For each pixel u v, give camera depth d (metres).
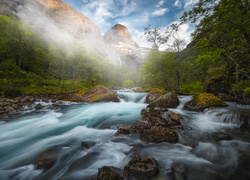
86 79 45.31
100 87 21.27
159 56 20.23
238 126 6.33
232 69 15.34
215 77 14.73
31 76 24.91
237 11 5.86
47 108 13.55
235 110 7.95
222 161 3.87
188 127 6.38
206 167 3.65
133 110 11.98
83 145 5.36
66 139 6.16
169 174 3.33
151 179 3.17
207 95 10.25
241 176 3.25
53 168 3.99
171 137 5.17
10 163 4.43
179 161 4.00
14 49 32.41
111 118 9.37
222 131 5.82
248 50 6.64
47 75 40.56
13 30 33.59
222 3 5.42
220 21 5.98
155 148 4.85
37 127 8.07
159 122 6.07
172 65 20.64
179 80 22.39
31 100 16.16
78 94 20.39
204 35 6.84
